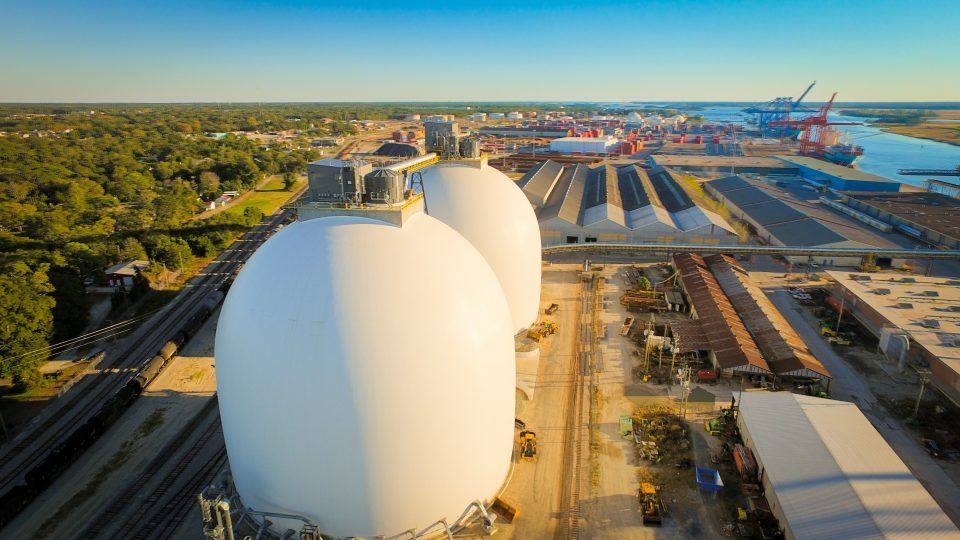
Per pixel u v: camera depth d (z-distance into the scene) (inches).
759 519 1093.1
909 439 1389.0
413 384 874.8
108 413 1462.8
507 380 1079.0
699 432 1412.4
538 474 1258.6
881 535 949.8
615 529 1104.8
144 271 2519.7
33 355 1656.0
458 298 972.6
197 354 1881.2
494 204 1752.0
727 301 2122.3
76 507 1179.3
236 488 1035.3
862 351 1849.2
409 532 936.3
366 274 920.9
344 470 873.5
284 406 866.1
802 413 1307.8
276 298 906.1
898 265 2755.9
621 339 1937.7
